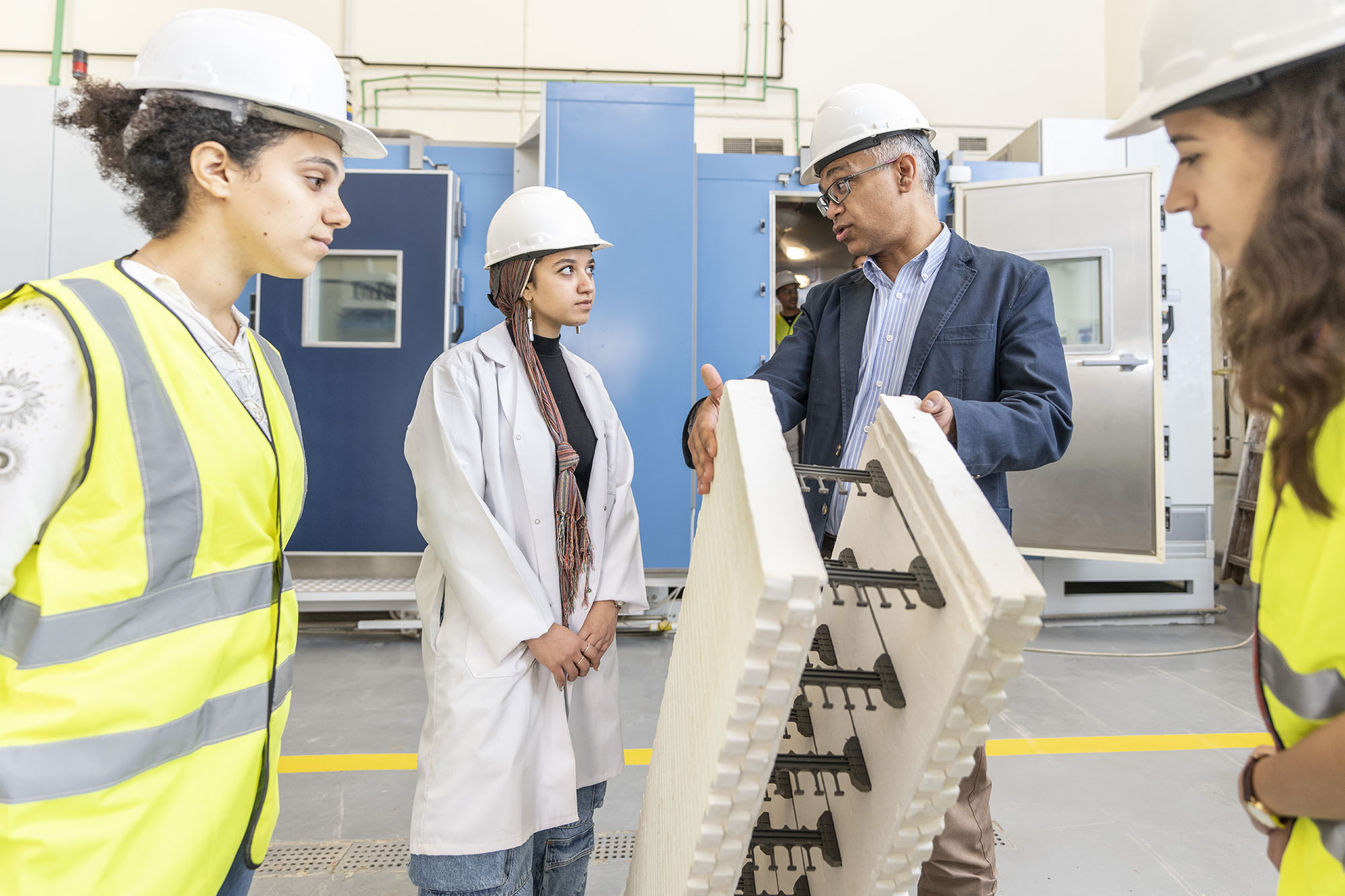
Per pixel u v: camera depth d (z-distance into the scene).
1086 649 3.91
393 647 3.90
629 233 4.04
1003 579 0.55
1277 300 0.51
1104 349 4.00
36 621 0.72
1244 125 0.54
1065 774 2.54
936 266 1.51
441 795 1.29
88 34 5.75
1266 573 0.60
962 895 1.41
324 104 0.89
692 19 6.18
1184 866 2.02
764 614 0.56
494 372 1.50
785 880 1.06
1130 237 3.98
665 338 4.05
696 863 0.69
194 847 0.81
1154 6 0.62
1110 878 1.97
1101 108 6.31
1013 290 1.44
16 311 0.73
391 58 6.05
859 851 0.76
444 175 4.02
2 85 3.65
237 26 0.85
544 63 6.11
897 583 0.64
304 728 2.89
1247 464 5.38
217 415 0.83
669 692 1.07
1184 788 2.44
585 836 1.53
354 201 4.01
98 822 0.72
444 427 1.41
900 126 1.42
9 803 0.68
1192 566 4.36
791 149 6.22
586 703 1.50
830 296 1.69
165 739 0.78
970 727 0.60
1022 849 2.10
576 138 4.02
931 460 0.67
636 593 1.56
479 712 1.31
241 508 0.86
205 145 0.83
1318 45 0.50
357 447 4.00
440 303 4.01
